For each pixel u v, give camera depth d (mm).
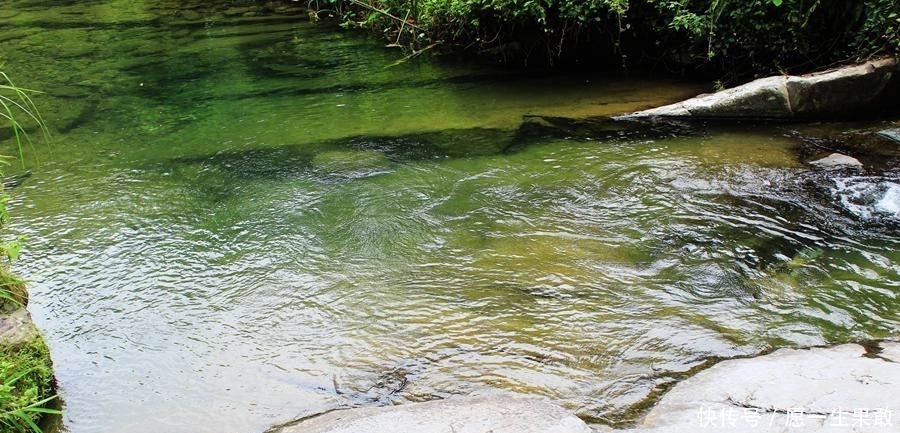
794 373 2783
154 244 4238
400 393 2922
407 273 3836
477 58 8180
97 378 3076
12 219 4547
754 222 4270
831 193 4586
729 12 6453
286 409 2859
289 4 11531
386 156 5484
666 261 3881
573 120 6102
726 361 2953
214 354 3219
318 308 3539
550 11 7445
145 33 9844
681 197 4625
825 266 3781
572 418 2555
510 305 3506
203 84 7520
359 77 7660
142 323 3465
